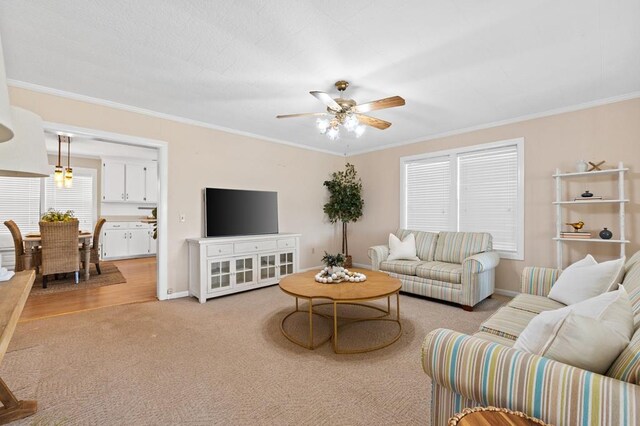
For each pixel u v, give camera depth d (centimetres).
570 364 104
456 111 371
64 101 313
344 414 166
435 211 483
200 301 370
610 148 329
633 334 112
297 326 293
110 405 173
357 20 199
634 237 317
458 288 347
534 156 380
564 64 257
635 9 188
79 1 182
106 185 681
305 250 557
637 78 283
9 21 200
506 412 92
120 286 445
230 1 182
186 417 163
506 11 191
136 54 242
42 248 426
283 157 518
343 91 307
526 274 264
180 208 396
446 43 226
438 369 121
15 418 161
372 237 570
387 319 308
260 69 265
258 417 163
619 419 83
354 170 598
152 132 372
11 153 133
